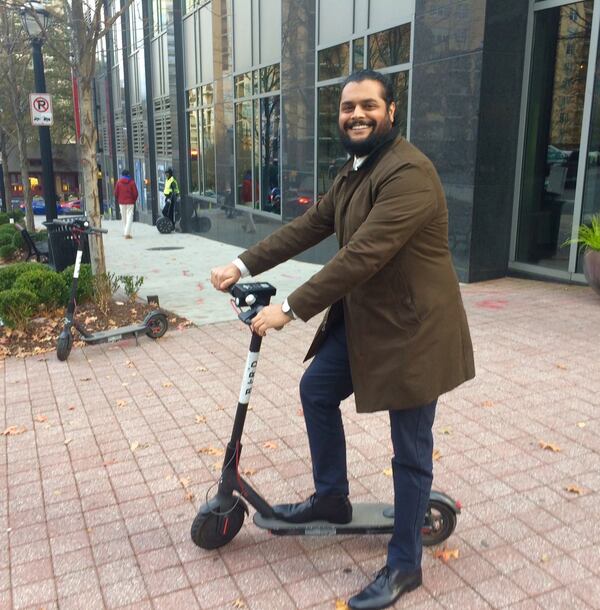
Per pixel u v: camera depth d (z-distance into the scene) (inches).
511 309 269.7
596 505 123.2
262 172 519.2
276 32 469.1
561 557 107.7
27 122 748.0
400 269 89.3
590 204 304.3
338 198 99.8
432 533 110.4
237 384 196.4
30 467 146.2
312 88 428.5
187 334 257.8
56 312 278.2
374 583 97.2
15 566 110.0
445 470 137.2
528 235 334.0
